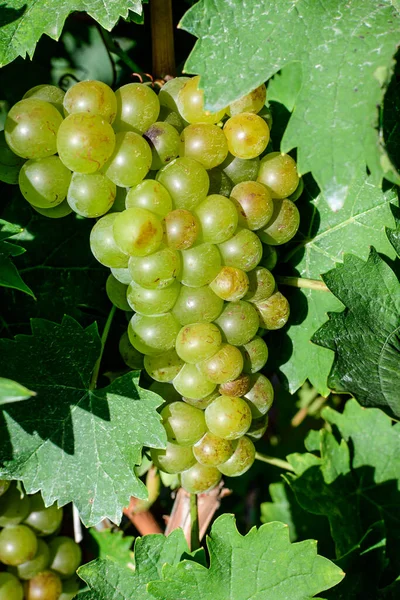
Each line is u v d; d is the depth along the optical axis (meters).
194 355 0.45
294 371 0.50
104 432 0.47
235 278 0.44
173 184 0.44
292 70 0.50
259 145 0.45
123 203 0.45
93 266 0.50
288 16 0.44
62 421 0.47
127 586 0.47
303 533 0.56
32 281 0.50
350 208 0.49
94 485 0.46
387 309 0.48
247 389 0.46
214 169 0.46
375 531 0.52
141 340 0.45
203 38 0.44
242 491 0.61
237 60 0.44
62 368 0.47
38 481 0.46
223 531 0.47
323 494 0.53
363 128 0.41
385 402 0.45
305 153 0.42
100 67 0.52
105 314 0.50
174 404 0.47
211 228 0.44
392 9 0.44
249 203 0.45
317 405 0.62
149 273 0.43
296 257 0.50
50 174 0.44
